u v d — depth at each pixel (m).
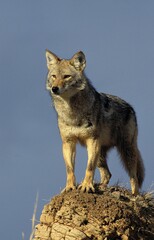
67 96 14.84
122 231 12.64
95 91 15.80
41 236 12.89
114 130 16.61
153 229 13.31
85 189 13.92
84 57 15.30
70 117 14.93
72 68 15.24
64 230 12.56
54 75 15.27
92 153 14.95
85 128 14.96
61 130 15.23
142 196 14.52
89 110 14.97
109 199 12.99
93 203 12.87
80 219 12.59
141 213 13.28
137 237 12.89
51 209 13.02
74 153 15.30
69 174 14.79
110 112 16.23
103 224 12.59
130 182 16.75
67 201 12.98
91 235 12.47
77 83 14.99
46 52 15.91
